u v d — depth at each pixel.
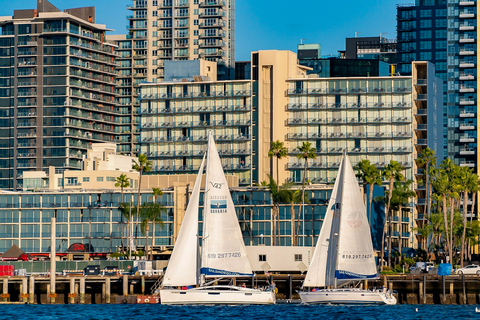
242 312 149.62
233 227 159.75
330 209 160.25
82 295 179.75
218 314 146.88
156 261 199.62
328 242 160.25
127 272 199.50
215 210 159.00
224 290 159.75
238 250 159.88
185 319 141.00
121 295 180.12
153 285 176.88
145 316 145.75
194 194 160.62
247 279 179.00
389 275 185.88
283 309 153.75
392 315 146.88
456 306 168.50
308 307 157.38
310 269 160.62
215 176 159.38
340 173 160.25
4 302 177.75
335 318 142.25
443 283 175.62
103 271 191.50
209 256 158.62
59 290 183.38
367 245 160.00
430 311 155.12
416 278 178.12
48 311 158.38
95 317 146.25
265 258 183.00
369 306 159.88
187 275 159.38
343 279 159.50
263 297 160.12
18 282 182.00
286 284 179.50
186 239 159.75
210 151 159.50
